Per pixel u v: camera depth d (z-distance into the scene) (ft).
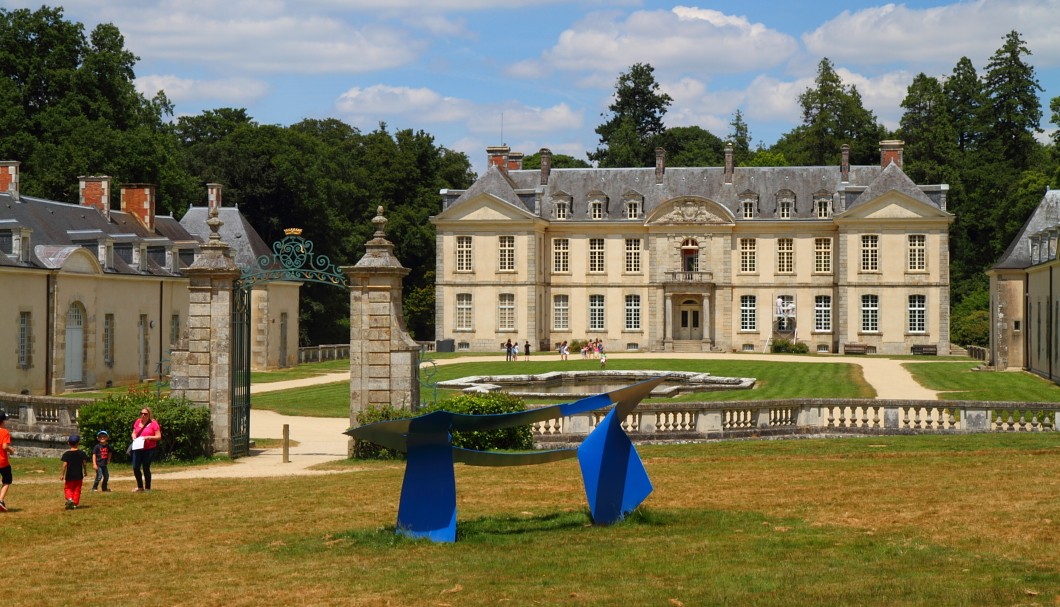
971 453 76.43
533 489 66.49
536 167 398.01
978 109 347.56
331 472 79.25
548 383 169.48
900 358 239.09
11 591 45.34
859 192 267.59
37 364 151.53
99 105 229.66
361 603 41.50
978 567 43.19
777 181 277.23
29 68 225.97
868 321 262.88
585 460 54.29
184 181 239.30
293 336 220.64
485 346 272.92
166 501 66.59
